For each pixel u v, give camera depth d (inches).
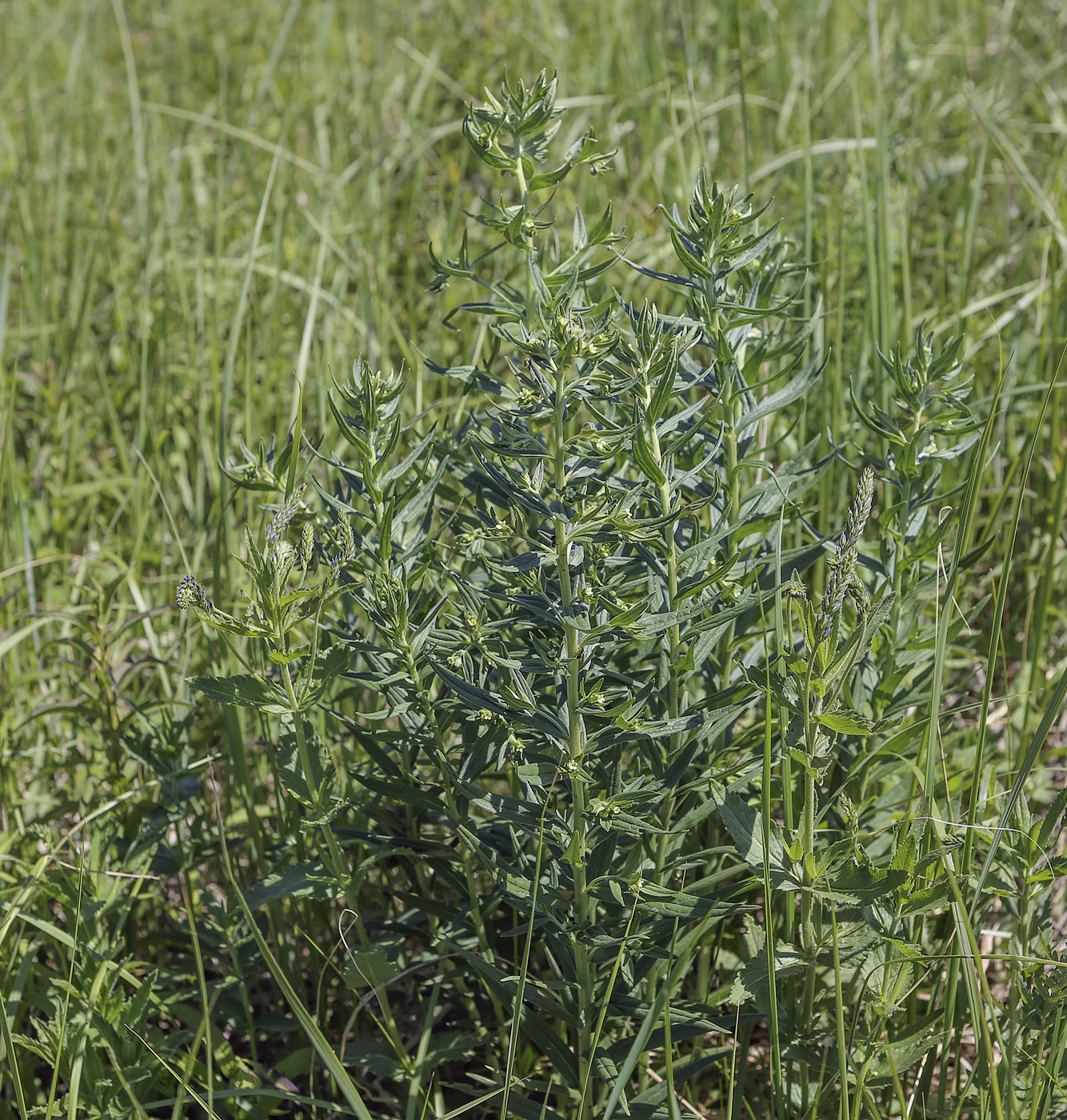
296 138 206.1
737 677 80.9
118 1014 73.2
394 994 91.3
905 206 147.5
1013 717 105.9
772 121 202.4
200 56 261.1
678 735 70.2
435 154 195.5
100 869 83.1
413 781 74.9
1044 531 118.9
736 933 88.0
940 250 143.7
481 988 83.0
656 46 207.0
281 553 64.9
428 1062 76.6
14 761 103.0
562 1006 70.3
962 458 116.3
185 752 91.2
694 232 69.5
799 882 64.0
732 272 71.1
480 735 71.5
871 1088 69.6
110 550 126.2
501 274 145.5
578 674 62.4
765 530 74.1
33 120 206.1
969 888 77.4
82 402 148.5
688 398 88.8
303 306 159.2
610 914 78.7
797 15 225.1
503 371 110.7
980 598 119.4
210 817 94.9
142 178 160.4
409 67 227.3
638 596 81.2
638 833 66.9
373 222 171.2
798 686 61.8
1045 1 223.9
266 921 88.6
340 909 93.4
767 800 60.2
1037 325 135.6
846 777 79.5
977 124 178.1
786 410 119.0
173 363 155.1
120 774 89.4
